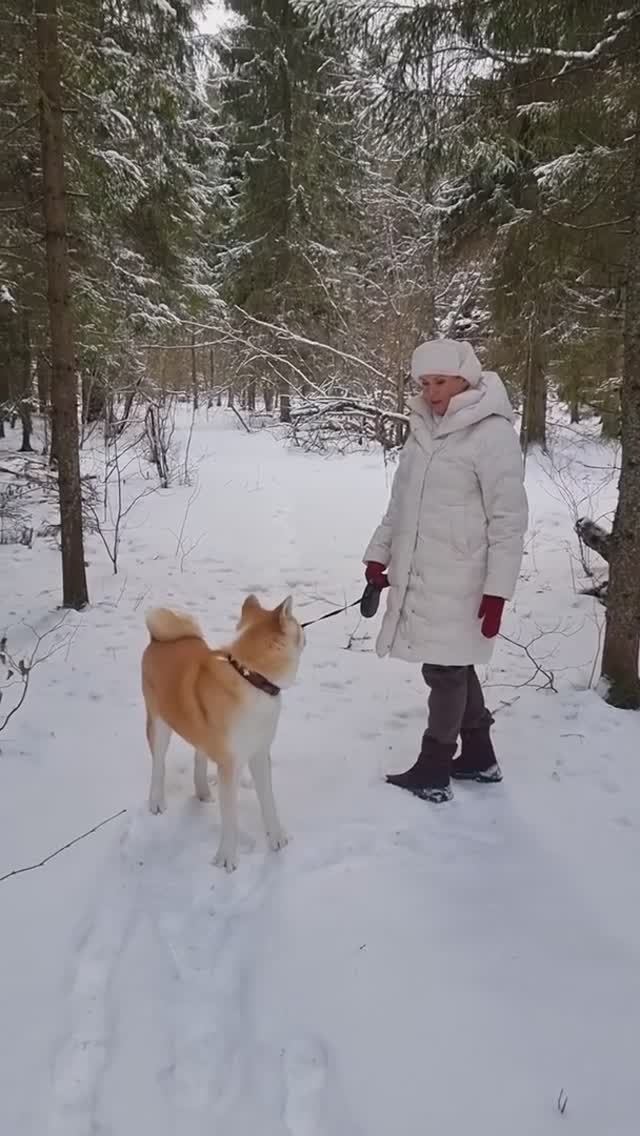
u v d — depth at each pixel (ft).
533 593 20.94
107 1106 6.12
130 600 20.35
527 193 38.63
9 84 17.72
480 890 8.82
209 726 9.14
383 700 14.42
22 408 45.19
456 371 9.79
